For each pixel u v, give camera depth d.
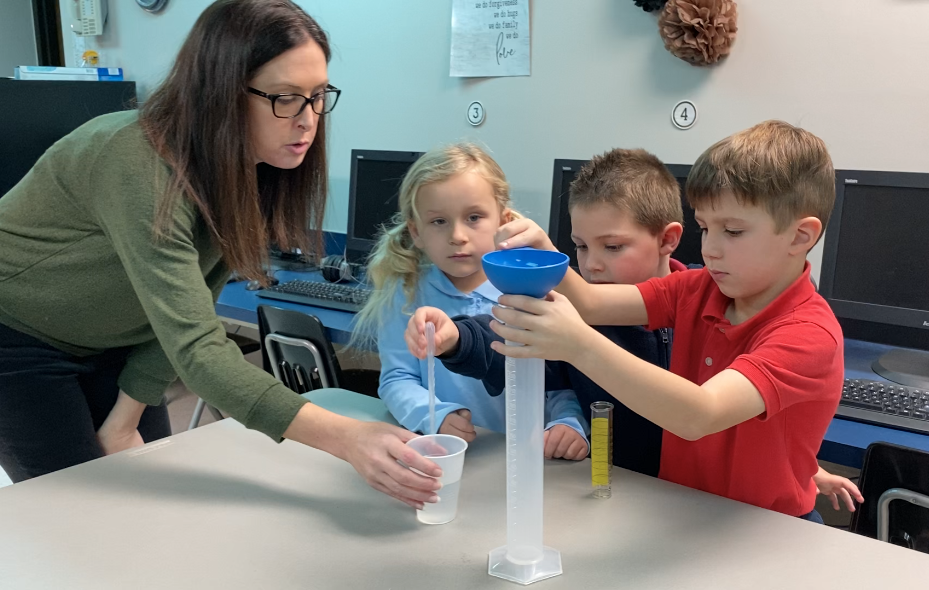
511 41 2.53
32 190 1.25
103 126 1.15
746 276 1.02
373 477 0.93
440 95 2.75
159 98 1.15
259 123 1.14
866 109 1.97
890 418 1.49
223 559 0.84
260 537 0.88
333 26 2.98
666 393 0.81
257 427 1.01
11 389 1.34
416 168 1.53
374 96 2.93
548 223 2.57
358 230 2.75
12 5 4.34
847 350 1.89
